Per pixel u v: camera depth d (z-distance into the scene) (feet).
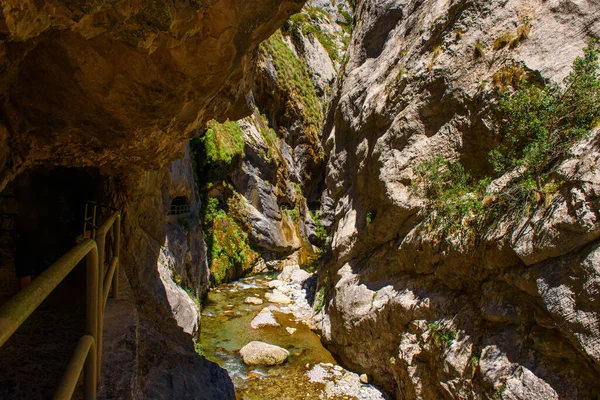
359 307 33.53
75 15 6.46
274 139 88.74
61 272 4.78
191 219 53.78
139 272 26.21
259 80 86.33
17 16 5.47
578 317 17.26
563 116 19.72
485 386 21.27
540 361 19.39
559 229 18.37
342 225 41.70
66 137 11.62
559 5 23.47
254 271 70.74
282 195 85.56
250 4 10.72
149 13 7.64
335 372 33.58
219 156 65.36
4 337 2.88
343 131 45.42
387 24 41.39
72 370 5.36
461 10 28.63
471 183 26.55
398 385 29.14
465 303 24.86
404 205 29.84
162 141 15.56
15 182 16.10
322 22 122.31
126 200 23.08
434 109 29.55
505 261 21.75
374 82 39.04
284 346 38.45
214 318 45.16
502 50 25.41
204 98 13.25
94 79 9.70
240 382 31.01
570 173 18.74
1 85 8.29
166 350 20.15
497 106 24.57
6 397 8.87
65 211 18.34
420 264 28.68
